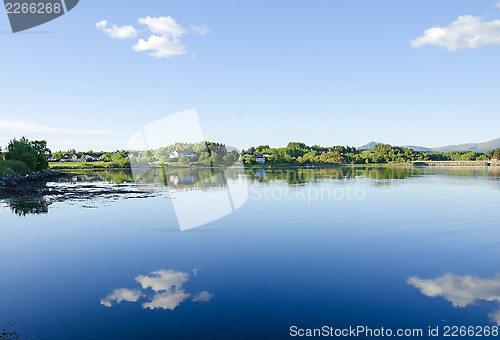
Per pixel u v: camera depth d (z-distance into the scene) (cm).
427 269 952
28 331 613
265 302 734
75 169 9275
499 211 1909
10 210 2017
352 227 1487
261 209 1950
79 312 688
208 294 777
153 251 1120
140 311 690
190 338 588
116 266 973
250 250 1131
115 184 4031
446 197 2547
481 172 7688
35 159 6425
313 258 1047
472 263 1006
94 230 1445
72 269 950
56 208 2080
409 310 701
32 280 866
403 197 2531
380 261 1019
